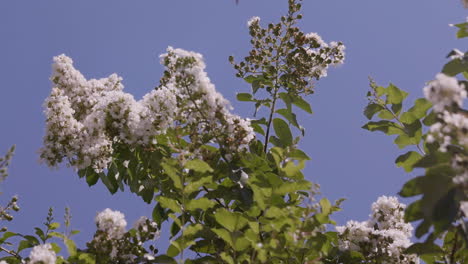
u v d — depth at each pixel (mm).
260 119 5395
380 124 4664
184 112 4965
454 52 3764
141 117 4980
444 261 4012
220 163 4484
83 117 5691
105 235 4164
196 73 4445
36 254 3920
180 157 3980
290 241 3537
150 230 4293
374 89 4820
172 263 3861
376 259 4727
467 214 3045
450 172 2861
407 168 4301
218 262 4152
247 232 3617
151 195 5086
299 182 3896
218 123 4609
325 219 3535
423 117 4582
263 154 5125
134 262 4160
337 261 4832
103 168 5387
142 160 5004
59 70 5742
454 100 2746
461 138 2793
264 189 3936
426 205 2791
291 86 5641
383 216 5223
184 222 4297
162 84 5418
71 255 4090
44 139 5168
